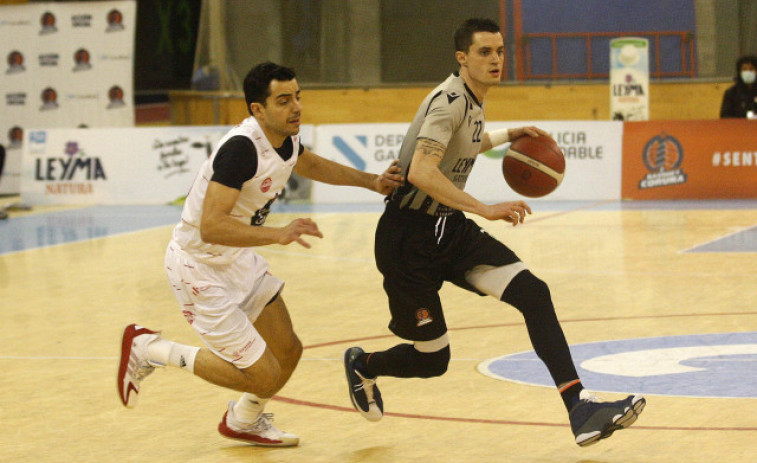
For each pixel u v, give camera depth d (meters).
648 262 14.06
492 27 6.07
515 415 6.87
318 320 10.67
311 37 28.56
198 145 24.92
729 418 6.52
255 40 28.59
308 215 21.27
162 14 32.72
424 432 6.56
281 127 5.73
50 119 27.22
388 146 23.84
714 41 27.95
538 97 27.36
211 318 5.98
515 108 27.47
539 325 5.91
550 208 21.86
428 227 6.18
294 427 6.81
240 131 5.76
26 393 7.92
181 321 10.84
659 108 27.44
